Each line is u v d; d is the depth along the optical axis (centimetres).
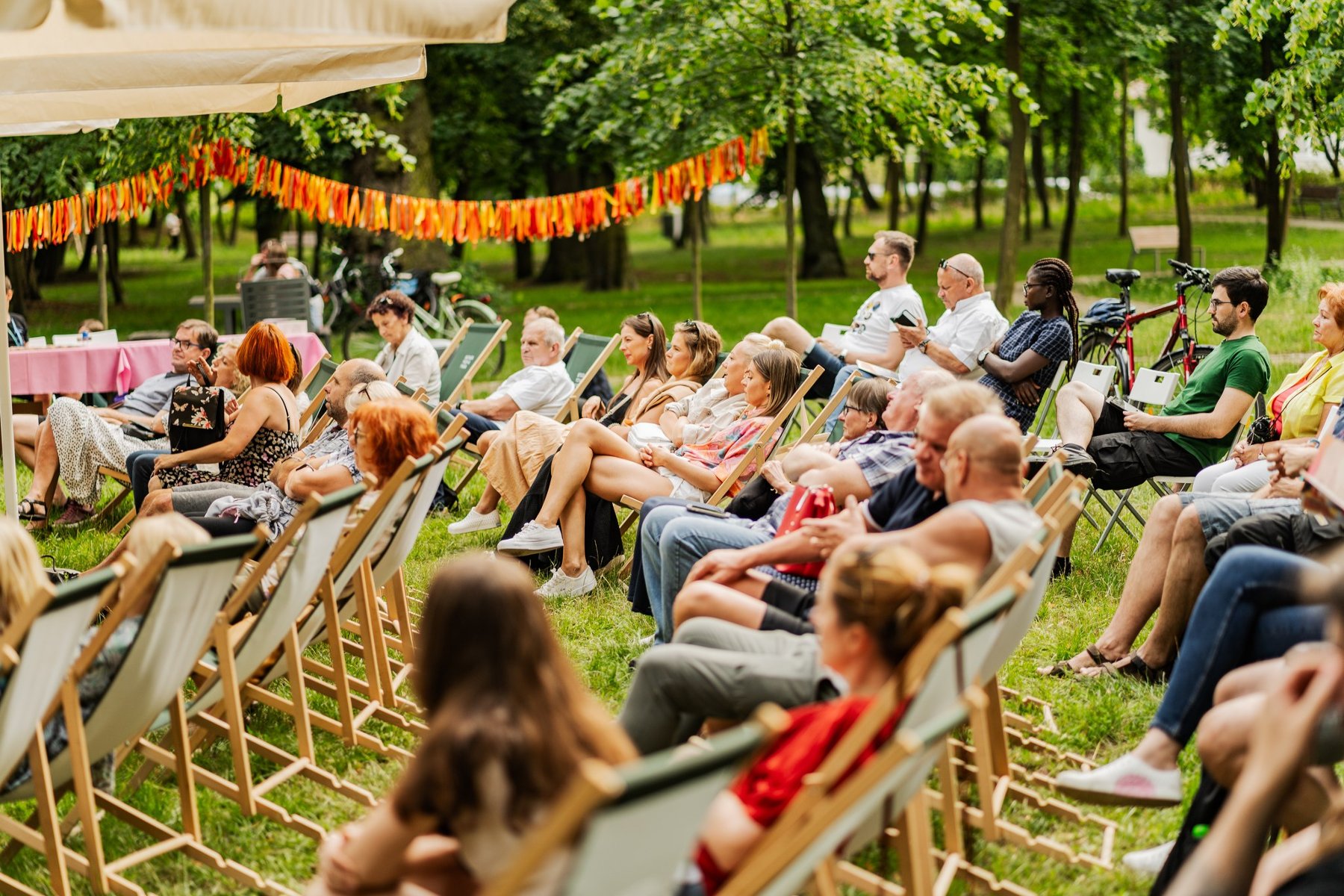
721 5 1152
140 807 387
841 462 470
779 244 4041
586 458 618
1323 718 228
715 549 473
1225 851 225
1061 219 3878
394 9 435
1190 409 634
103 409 850
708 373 723
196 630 337
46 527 781
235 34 454
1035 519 348
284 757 409
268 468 614
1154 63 1666
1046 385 677
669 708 331
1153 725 358
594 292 2581
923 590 273
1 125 687
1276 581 342
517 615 229
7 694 285
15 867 356
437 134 1989
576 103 1348
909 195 4809
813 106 1241
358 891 245
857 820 241
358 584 455
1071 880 341
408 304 852
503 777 221
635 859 194
